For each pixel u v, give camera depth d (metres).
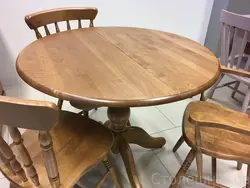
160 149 1.63
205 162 1.53
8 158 0.74
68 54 1.12
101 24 2.36
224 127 0.85
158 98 0.81
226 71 1.27
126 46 1.26
